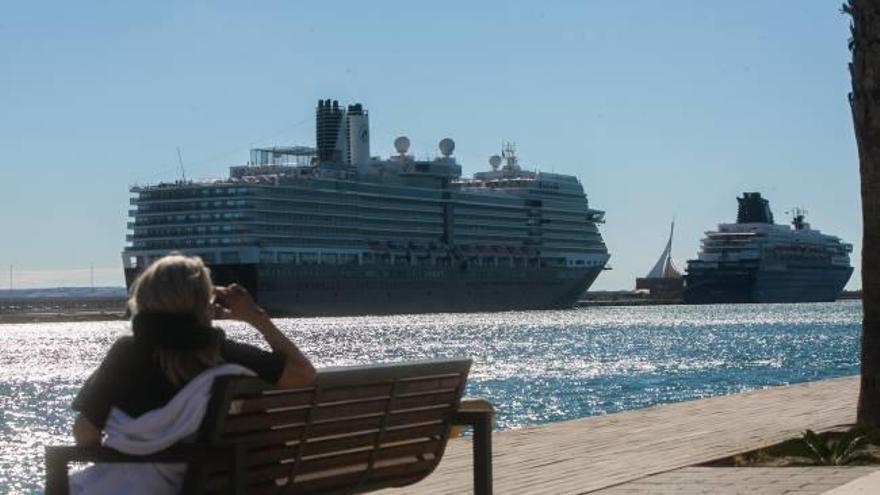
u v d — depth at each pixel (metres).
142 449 6.30
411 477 8.09
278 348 6.61
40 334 180.75
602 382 64.94
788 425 17.56
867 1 15.23
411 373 7.42
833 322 170.62
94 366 95.69
